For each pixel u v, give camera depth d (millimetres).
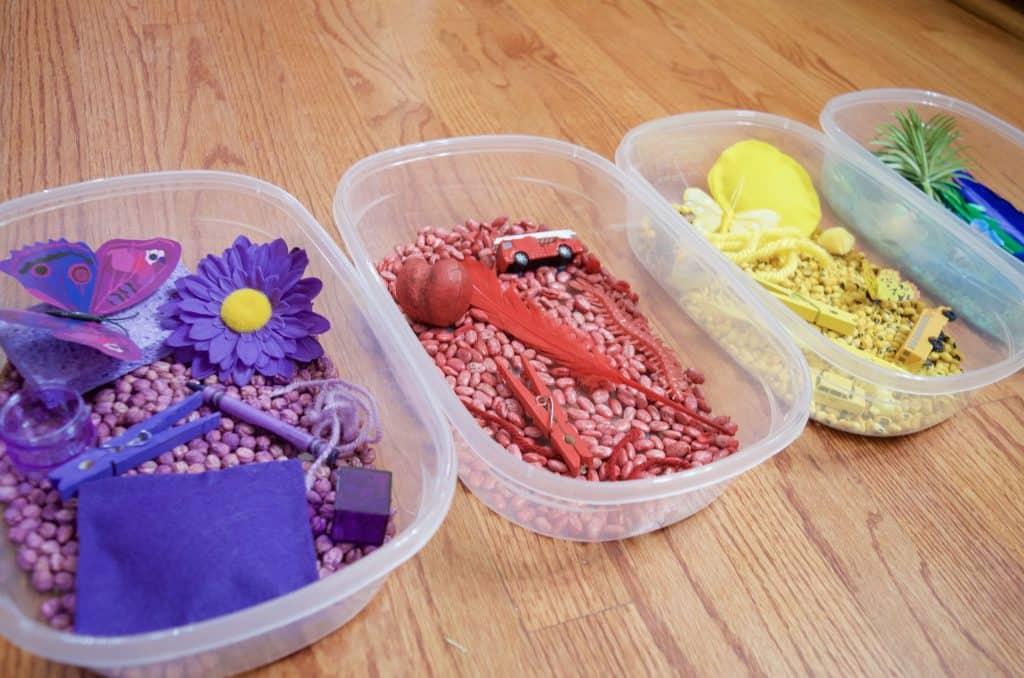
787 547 907
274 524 764
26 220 967
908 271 1291
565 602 825
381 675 750
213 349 914
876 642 836
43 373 857
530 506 855
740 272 1062
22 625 598
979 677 825
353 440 898
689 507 899
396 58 1515
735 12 1836
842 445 1032
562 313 1105
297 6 1587
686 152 1343
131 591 703
